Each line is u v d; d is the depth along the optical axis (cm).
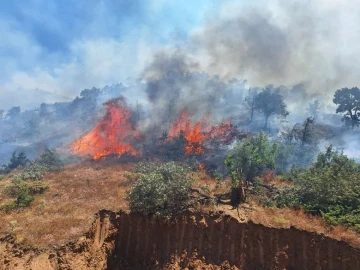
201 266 1623
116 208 1967
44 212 2111
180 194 1875
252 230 1611
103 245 1806
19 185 2650
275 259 1523
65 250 1664
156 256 1747
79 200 2336
